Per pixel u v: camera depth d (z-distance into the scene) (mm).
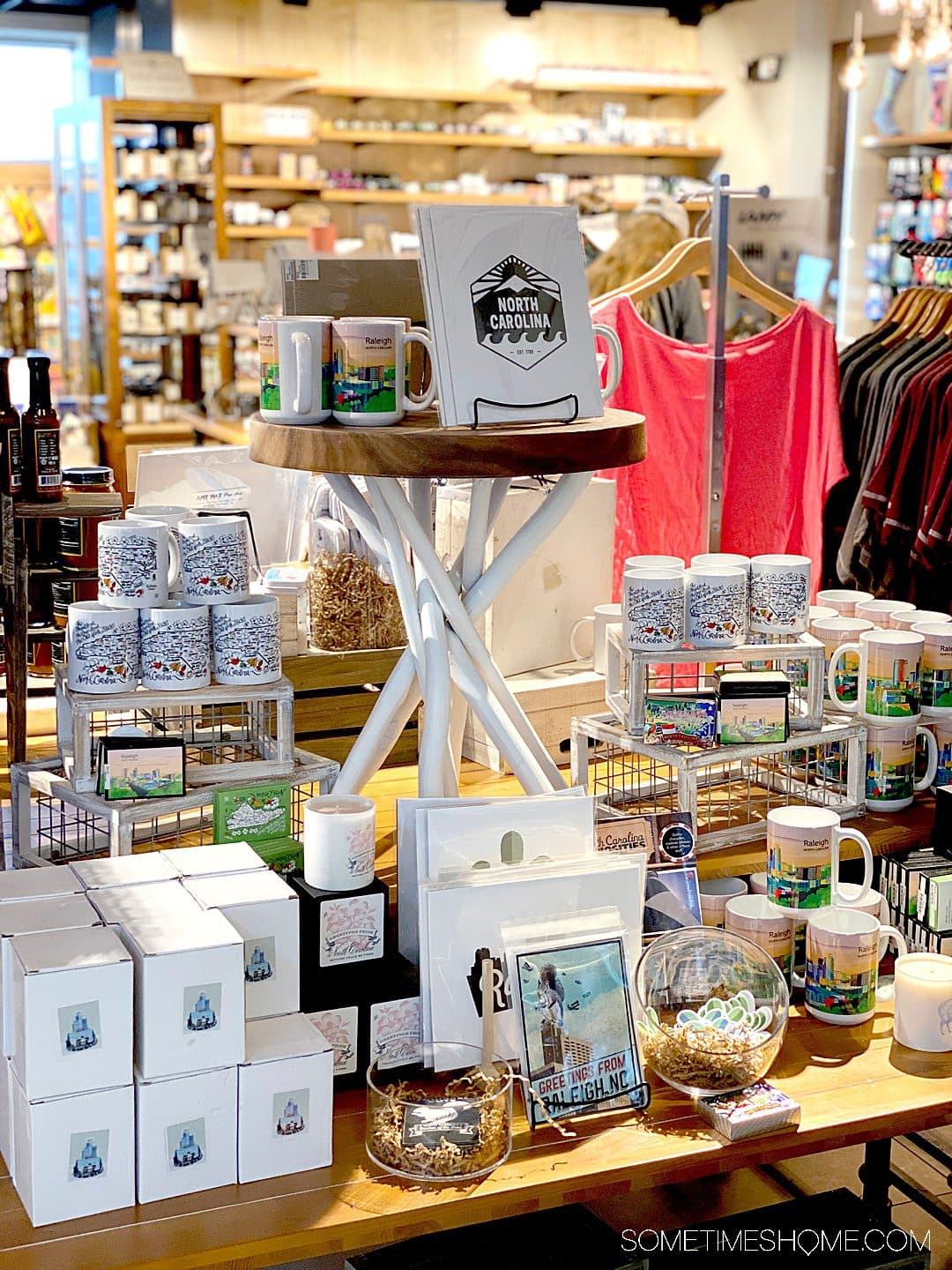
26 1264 1548
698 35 9492
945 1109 1936
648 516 3234
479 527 2256
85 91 8469
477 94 8773
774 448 3328
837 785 2578
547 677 2795
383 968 1917
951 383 3443
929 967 2113
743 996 1949
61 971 1582
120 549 2109
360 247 7918
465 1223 1698
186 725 2541
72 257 7785
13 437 2643
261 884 1844
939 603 3631
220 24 8453
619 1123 1868
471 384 1967
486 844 2008
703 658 2320
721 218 2977
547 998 1892
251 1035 1758
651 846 2180
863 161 7906
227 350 7383
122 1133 1640
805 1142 1854
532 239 2053
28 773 2254
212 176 7555
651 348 3150
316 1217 1648
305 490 2869
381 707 2252
